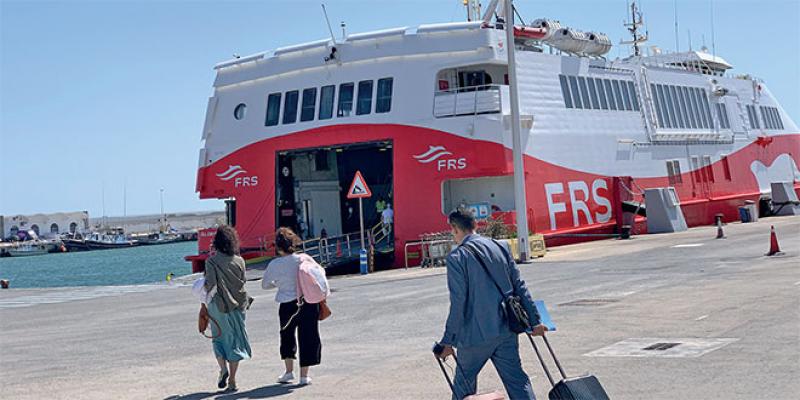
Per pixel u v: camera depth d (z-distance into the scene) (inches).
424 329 583.5
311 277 414.0
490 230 1225.4
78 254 5944.9
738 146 2070.6
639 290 704.4
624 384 358.6
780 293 605.9
